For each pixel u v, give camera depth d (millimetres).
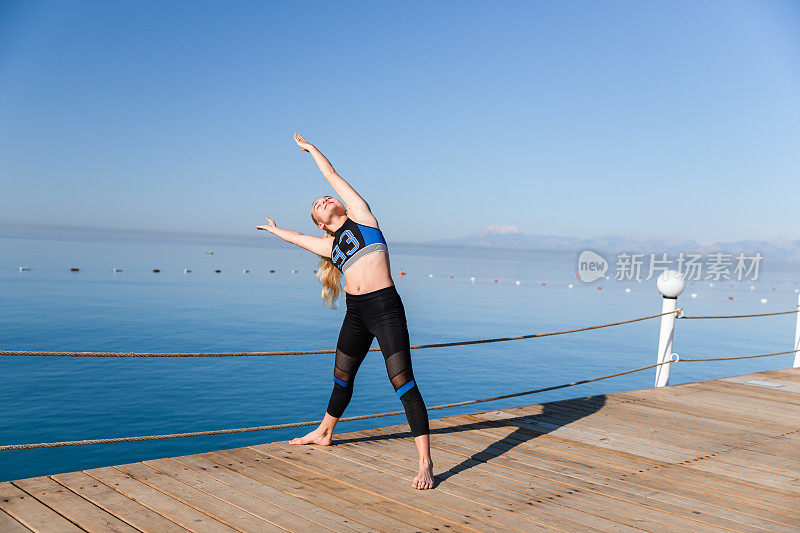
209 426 11555
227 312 29672
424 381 16391
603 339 25750
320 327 25203
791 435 5102
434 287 55812
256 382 15422
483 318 31625
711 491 3637
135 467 3639
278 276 61656
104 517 2844
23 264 63219
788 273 141000
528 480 3723
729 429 5266
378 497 3314
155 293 38281
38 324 23703
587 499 3418
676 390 7051
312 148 3854
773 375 8344
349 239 3682
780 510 3350
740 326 32375
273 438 10852
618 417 5574
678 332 29344
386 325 3605
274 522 2893
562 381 16906
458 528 2924
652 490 3621
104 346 19609
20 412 12078
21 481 3301
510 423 5223
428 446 3533
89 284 43219
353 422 11961
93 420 11695
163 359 18281
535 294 49625
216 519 2893
